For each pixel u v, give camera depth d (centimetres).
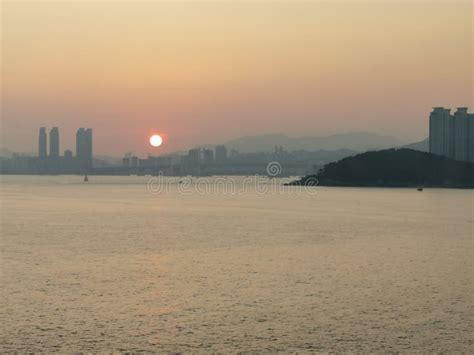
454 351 2645
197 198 18962
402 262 5062
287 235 7300
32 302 3484
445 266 4850
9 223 8981
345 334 2877
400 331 2925
